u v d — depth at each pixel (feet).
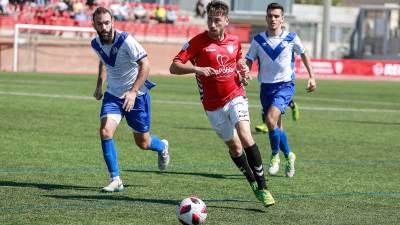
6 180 55.01
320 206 48.67
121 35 51.16
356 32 352.90
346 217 45.27
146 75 51.26
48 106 120.98
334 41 360.89
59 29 237.86
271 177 61.21
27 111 111.34
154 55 276.21
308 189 55.42
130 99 50.62
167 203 48.21
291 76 66.59
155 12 297.12
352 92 197.36
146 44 274.36
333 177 61.72
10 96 137.90
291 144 85.15
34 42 255.70
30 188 51.98
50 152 70.95
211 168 64.54
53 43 259.60
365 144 86.79
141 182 56.18
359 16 346.54
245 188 54.85
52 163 64.34
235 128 48.24
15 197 48.57
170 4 322.34
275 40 66.49
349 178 61.31
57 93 150.00
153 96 155.63
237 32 288.30
